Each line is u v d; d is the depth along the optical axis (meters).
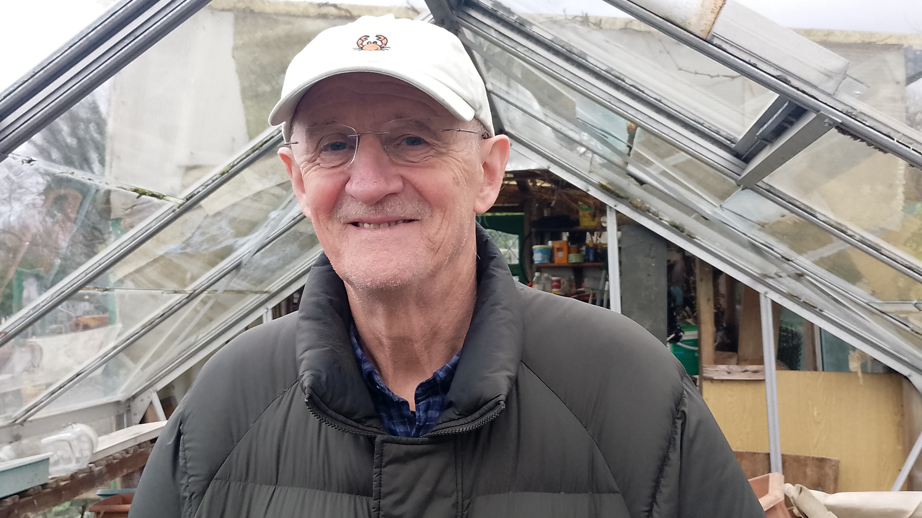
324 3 1.63
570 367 0.79
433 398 0.81
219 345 4.24
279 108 0.74
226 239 2.81
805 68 1.31
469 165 0.76
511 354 0.74
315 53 0.72
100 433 3.69
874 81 1.27
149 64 1.58
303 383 0.71
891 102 1.29
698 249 3.57
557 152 3.50
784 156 1.71
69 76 1.46
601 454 0.74
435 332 0.81
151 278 2.70
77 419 3.45
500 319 0.77
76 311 2.46
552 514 0.72
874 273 2.37
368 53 0.69
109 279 2.44
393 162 0.72
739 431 3.67
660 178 2.88
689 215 3.21
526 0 1.86
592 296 4.17
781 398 3.65
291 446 0.78
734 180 2.14
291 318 0.93
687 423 0.77
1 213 1.73
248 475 0.79
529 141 3.62
